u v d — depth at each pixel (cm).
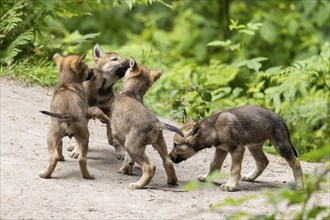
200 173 2150
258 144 2061
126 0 2834
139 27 4341
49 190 1881
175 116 2641
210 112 2867
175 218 1770
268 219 1334
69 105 1975
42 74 2723
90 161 2142
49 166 1948
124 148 2016
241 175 2166
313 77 2875
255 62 3016
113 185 1959
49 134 1975
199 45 4109
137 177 2045
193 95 2781
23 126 2295
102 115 2081
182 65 3388
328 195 1941
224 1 4259
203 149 2236
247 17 4106
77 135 1975
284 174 2203
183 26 4253
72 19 4234
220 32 4194
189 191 1962
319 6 4019
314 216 1331
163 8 4338
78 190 1897
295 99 2964
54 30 3067
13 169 1972
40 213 1766
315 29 3928
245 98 3014
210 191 1978
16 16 2777
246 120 1995
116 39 4241
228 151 2025
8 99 2483
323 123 2936
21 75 2684
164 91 2988
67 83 2056
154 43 3850
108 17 4319
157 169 2147
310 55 3747
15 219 1738
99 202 1838
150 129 1945
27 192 1859
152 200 1872
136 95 2045
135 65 2056
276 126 2022
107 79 2167
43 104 2505
